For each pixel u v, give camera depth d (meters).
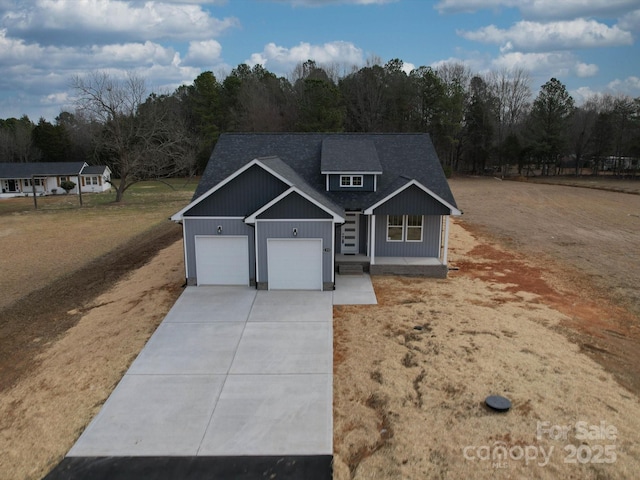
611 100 83.12
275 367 10.50
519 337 11.56
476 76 80.81
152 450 7.85
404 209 17.08
